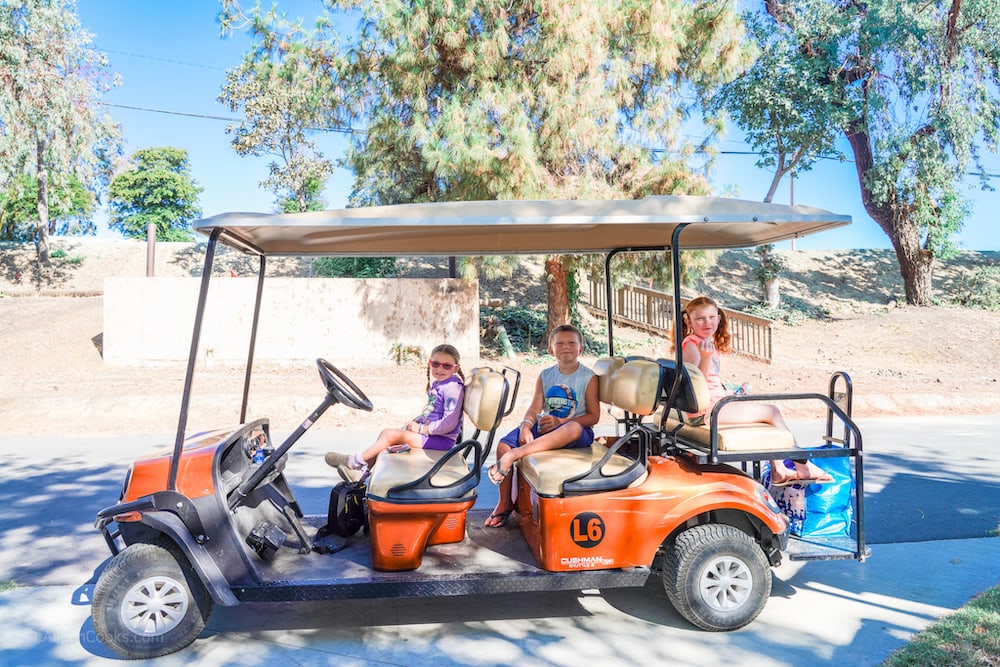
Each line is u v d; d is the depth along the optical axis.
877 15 19.34
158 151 41.94
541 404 4.49
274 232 3.73
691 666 3.31
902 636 3.62
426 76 13.13
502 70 12.98
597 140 12.84
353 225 3.46
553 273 16.11
